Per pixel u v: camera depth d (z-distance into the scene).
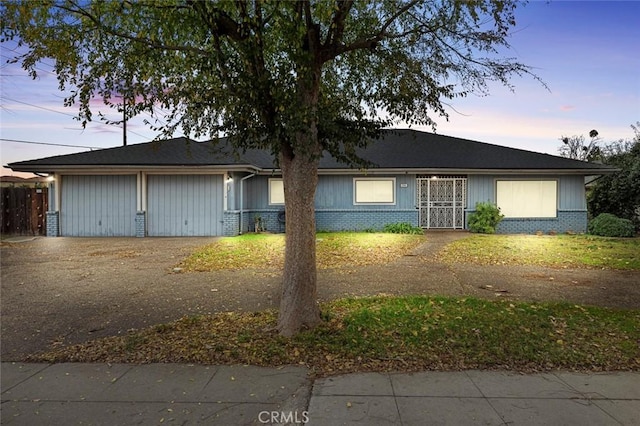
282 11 4.75
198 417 3.21
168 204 16.17
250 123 4.93
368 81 6.25
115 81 5.44
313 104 4.99
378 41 5.51
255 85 4.52
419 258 11.00
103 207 16.12
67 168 15.36
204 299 6.89
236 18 4.81
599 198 19.36
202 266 9.80
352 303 6.38
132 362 4.30
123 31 5.17
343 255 11.34
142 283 8.08
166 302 6.71
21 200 16.48
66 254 11.64
